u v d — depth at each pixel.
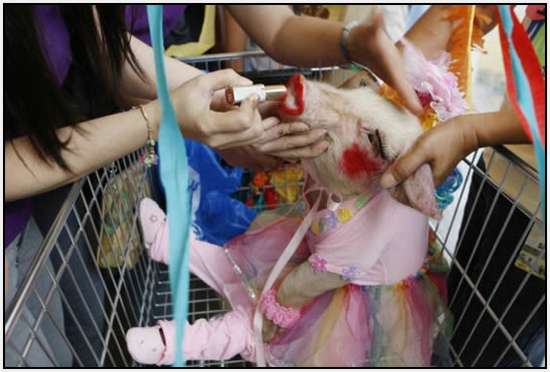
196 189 1.03
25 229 0.73
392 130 0.62
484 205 0.75
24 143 0.55
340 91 0.66
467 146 0.58
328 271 0.73
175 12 0.94
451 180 0.67
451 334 0.80
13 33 0.49
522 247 0.68
